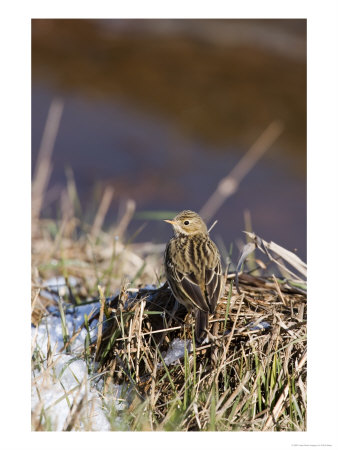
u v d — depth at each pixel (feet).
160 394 25.12
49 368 24.45
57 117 77.51
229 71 92.63
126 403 24.93
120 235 42.86
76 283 36.11
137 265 38.24
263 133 79.61
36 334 26.37
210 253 29.27
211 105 84.43
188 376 24.59
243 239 57.26
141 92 86.94
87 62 94.63
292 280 31.53
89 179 65.00
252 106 83.92
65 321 29.09
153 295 29.14
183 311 28.32
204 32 102.12
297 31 99.09
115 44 99.09
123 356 26.17
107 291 32.91
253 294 29.50
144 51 97.45
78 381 24.86
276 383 24.82
